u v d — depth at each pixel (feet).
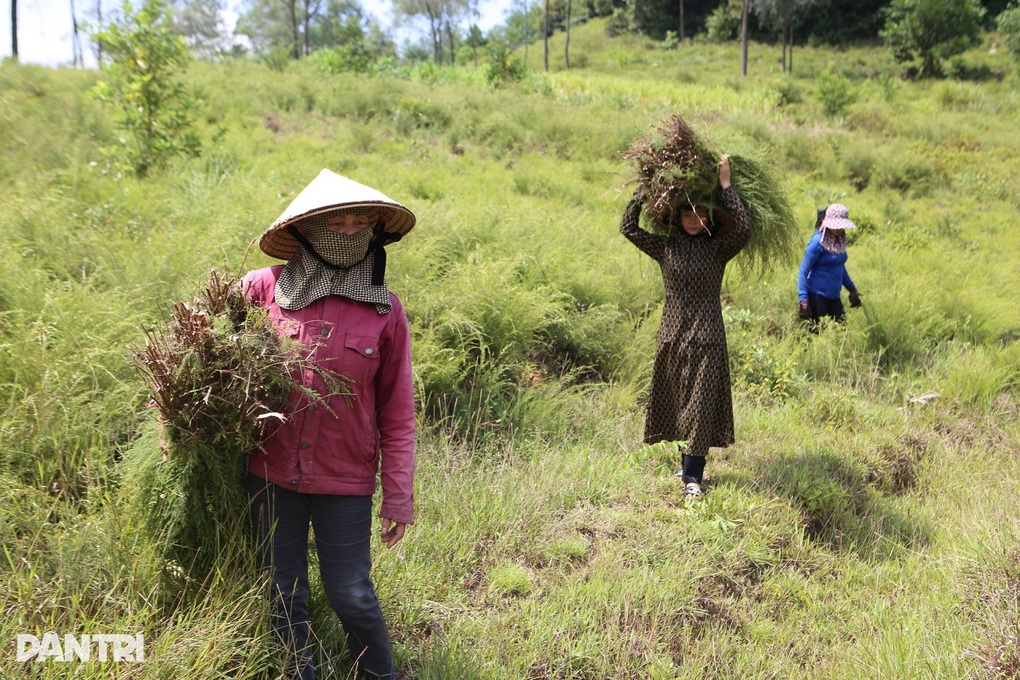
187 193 23.67
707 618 11.86
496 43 80.02
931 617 11.94
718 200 14.75
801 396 20.97
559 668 10.27
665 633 11.33
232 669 8.16
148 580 8.78
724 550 13.43
